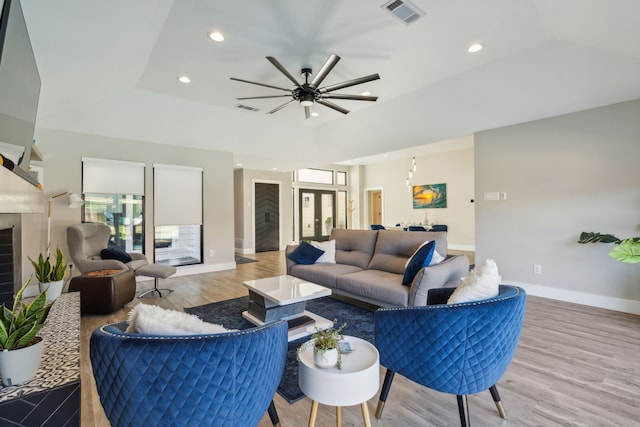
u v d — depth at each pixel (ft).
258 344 3.68
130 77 11.20
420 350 4.91
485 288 5.16
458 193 28.48
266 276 18.13
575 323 10.26
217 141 18.43
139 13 7.00
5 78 4.23
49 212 13.50
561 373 7.13
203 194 19.21
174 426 3.40
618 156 11.53
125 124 15.14
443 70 11.27
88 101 12.55
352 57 10.27
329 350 4.41
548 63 10.23
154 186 17.33
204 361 3.33
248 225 28.73
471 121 14.40
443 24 8.46
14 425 3.27
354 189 37.50
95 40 7.57
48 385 3.54
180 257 18.71
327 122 18.04
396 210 33.73
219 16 8.06
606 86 10.62
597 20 7.39
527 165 13.76
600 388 6.53
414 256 10.03
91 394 6.41
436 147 27.35
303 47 9.62
